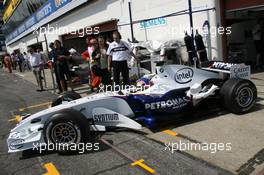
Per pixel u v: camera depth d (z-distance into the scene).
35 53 10.23
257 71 8.38
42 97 9.02
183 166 3.35
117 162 3.64
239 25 9.94
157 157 3.65
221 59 7.86
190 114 4.98
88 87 9.58
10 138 4.09
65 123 3.90
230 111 4.97
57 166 3.73
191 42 7.77
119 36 6.60
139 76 7.61
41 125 4.28
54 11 19.89
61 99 5.44
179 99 4.75
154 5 9.84
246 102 4.88
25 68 23.34
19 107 7.84
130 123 4.43
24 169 3.77
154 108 4.58
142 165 3.48
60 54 8.46
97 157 3.85
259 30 8.64
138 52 8.27
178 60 8.10
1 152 4.45
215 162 3.35
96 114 4.48
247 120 4.58
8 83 14.78
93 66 7.86
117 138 4.45
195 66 5.64
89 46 8.44
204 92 4.97
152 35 10.27
